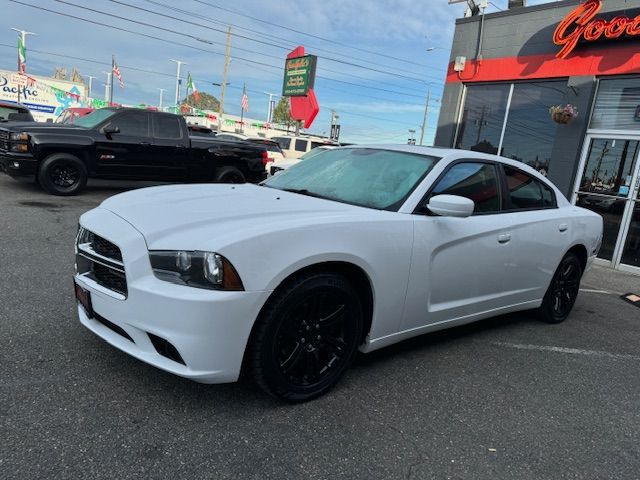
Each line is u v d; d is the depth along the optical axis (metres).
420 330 3.55
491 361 3.90
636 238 8.59
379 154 4.02
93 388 2.86
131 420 2.60
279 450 2.50
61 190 9.48
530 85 10.12
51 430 2.45
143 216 2.85
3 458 2.23
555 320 5.00
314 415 2.85
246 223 2.74
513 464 2.61
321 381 3.01
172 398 2.84
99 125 9.77
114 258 2.73
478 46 10.80
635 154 8.60
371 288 3.11
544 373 3.79
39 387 2.81
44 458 2.26
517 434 2.90
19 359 3.10
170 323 2.48
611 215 8.90
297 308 2.80
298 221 2.81
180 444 2.46
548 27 9.67
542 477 2.53
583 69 9.16
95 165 9.72
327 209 3.19
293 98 32.00
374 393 3.18
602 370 3.97
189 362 2.50
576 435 2.96
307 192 3.74
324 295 2.89
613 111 8.98
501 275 4.05
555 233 4.54
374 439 2.68
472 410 3.11
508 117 10.49
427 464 2.53
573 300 5.14
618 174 8.81
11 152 9.11
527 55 10.00
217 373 2.56
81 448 2.35
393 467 2.47
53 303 4.06
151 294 2.50
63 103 38.84
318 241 2.79
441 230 3.45
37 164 9.21
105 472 2.21
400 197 3.47
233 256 2.51
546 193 4.74
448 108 11.48
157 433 2.52
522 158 10.27
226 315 2.50
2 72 35.56
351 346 3.11
